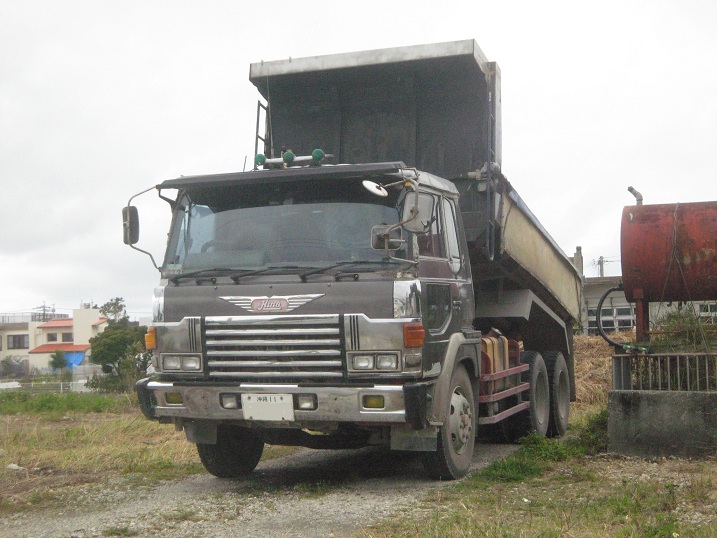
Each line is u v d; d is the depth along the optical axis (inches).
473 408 335.6
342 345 277.0
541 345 510.9
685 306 387.9
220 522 254.1
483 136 379.2
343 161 398.3
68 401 825.5
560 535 219.6
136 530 246.4
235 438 340.5
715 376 354.9
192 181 304.5
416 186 286.2
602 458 353.7
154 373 308.7
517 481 308.7
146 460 378.9
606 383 728.3
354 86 398.3
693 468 321.1
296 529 241.4
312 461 387.5
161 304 299.3
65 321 4067.4
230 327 287.0
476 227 366.0
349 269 279.6
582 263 563.5
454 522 236.5
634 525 226.2
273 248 292.2
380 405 274.8
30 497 299.6
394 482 315.9
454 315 321.1
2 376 3457.2
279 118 408.2
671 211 389.1
